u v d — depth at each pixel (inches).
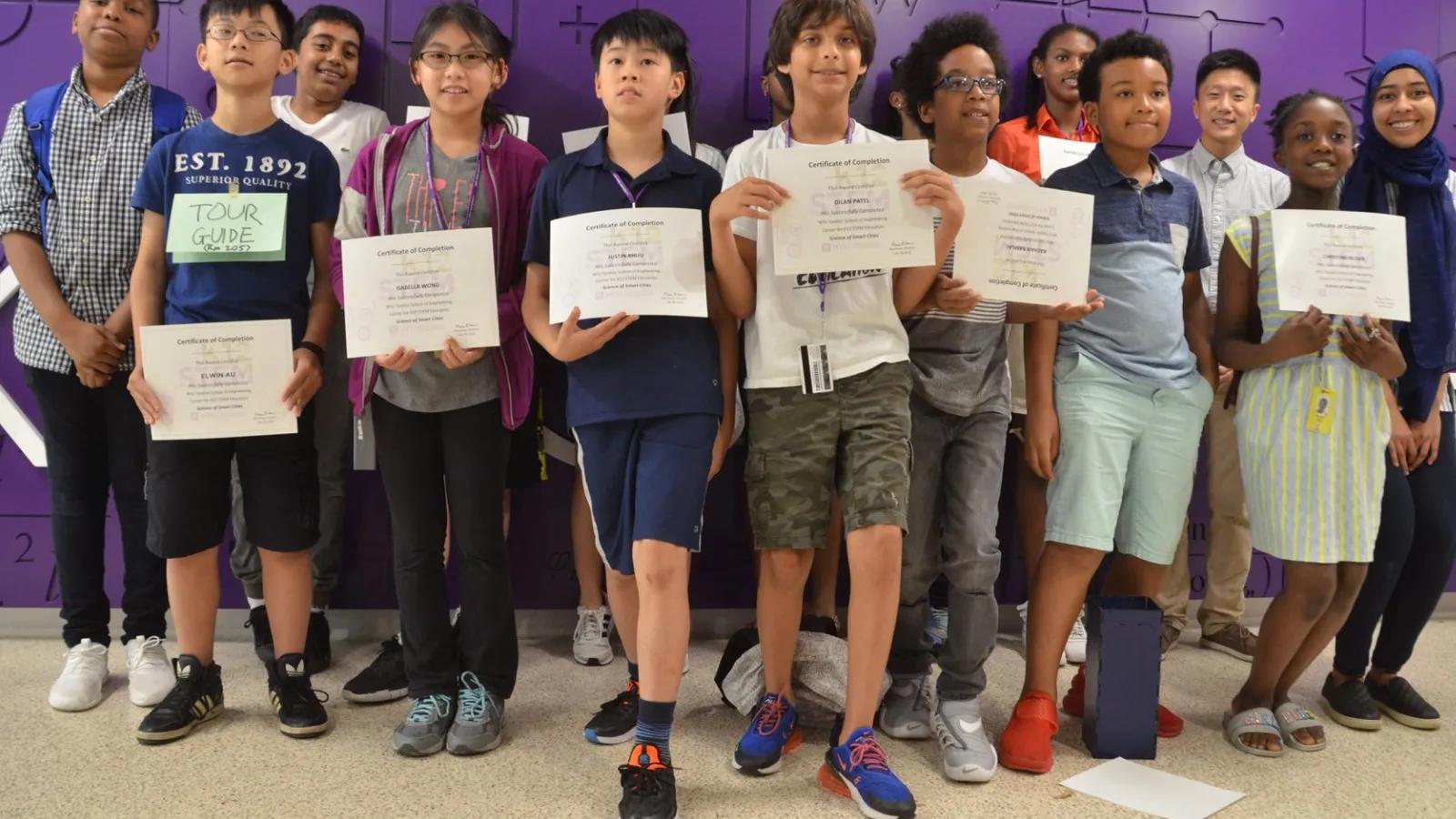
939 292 69.7
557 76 99.2
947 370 73.4
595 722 75.8
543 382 85.9
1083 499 73.1
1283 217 75.0
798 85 68.4
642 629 65.1
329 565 94.4
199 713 75.8
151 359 71.2
